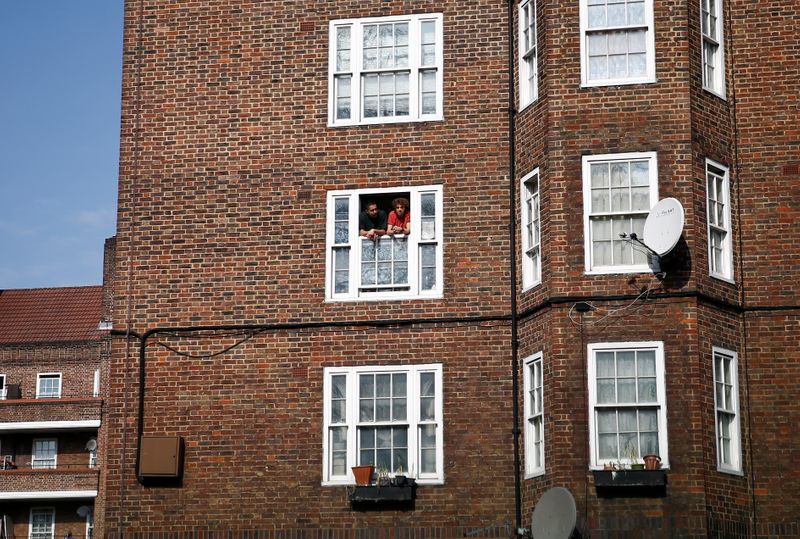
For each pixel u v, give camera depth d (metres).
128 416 25.88
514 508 24.19
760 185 24.97
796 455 23.89
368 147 26.25
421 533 24.42
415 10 26.66
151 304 26.31
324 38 26.89
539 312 24.28
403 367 25.19
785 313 24.41
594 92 24.64
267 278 26.05
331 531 24.75
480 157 25.80
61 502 63.31
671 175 24.11
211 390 25.77
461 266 25.39
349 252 25.97
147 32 27.48
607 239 24.06
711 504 22.86
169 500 25.41
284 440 25.30
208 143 26.80
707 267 24.03
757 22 25.62
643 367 23.44
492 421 24.64
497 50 26.20
